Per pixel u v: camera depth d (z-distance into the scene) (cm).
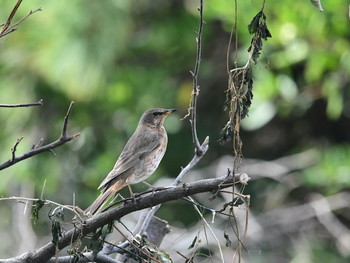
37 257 667
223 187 646
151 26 1655
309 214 1522
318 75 1429
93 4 1516
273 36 1403
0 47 1506
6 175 1466
